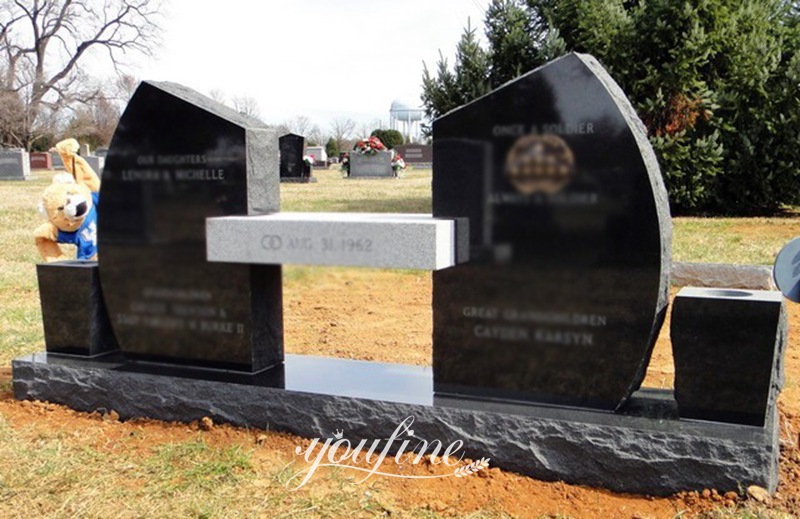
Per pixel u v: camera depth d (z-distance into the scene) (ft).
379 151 116.16
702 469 11.91
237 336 16.10
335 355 20.72
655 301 12.75
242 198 15.72
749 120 50.96
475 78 53.88
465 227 14.05
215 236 15.26
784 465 13.03
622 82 49.75
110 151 16.88
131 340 17.19
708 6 47.83
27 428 15.52
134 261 16.93
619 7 48.73
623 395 13.15
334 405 14.43
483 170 13.80
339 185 94.94
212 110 15.97
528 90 13.32
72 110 188.34
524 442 13.04
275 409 14.90
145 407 16.02
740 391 12.24
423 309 27.50
